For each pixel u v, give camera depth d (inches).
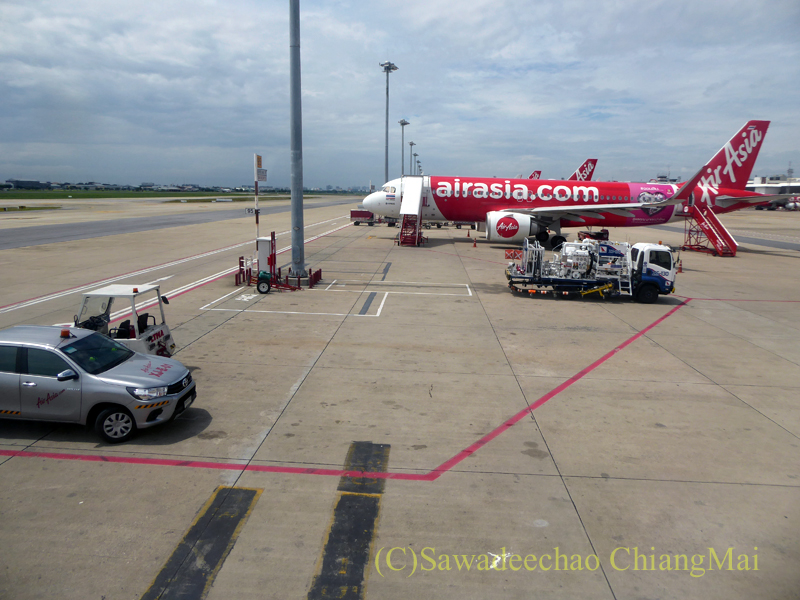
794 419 459.5
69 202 4630.9
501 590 253.4
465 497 329.1
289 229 2183.8
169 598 242.4
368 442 398.3
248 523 298.8
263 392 491.2
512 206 1678.2
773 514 319.6
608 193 1657.2
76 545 276.8
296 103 946.1
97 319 510.0
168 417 399.2
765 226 2896.2
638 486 346.6
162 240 1724.9
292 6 903.1
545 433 420.8
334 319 768.9
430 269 1229.1
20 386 392.5
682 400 496.7
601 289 927.7
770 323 802.2
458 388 513.0
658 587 258.2
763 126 1598.2
